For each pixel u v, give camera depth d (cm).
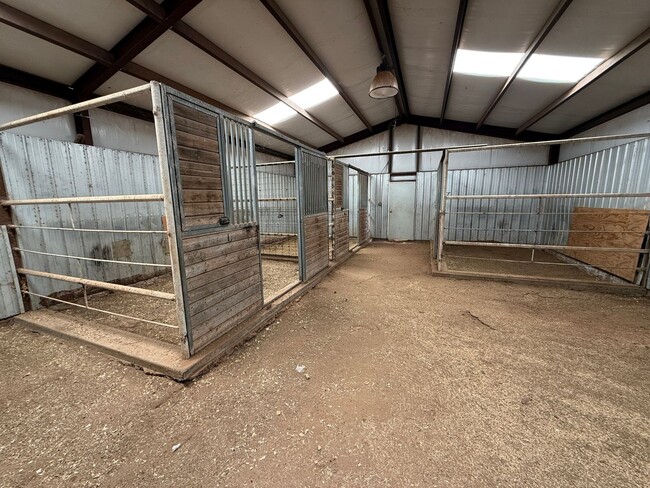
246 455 127
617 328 248
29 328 251
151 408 156
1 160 261
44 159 293
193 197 186
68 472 119
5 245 263
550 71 385
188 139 180
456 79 464
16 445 132
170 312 286
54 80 311
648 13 256
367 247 714
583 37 303
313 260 392
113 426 144
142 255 396
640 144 371
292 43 349
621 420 145
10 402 161
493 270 461
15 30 233
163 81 354
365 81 504
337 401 161
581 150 531
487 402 159
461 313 286
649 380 178
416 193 795
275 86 442
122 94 168
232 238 226
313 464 122
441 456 125
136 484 114
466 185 745
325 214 433
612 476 115
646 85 353
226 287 221
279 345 225
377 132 800
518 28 312
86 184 330
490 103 540
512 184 700
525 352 212
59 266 306
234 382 179
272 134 283
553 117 530
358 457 125
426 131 761
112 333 228
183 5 240
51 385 175
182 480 116
